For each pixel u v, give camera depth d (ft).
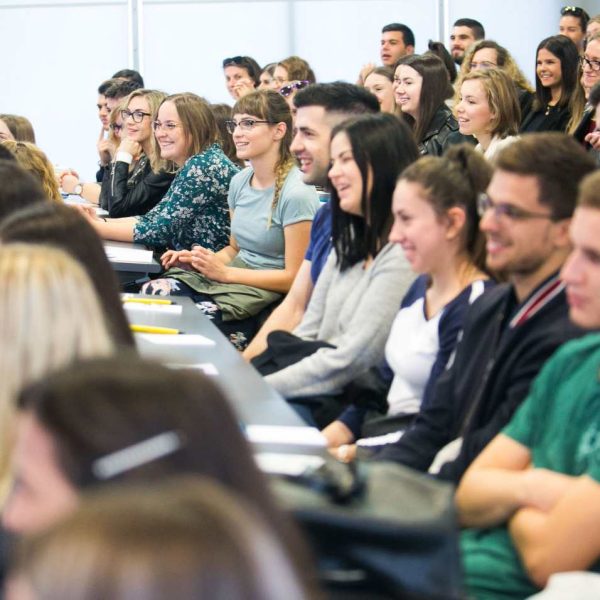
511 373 8.23
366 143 12.09
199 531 2.24
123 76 33.65
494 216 8.40
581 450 7.22
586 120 20.62
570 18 32.09
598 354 7.27
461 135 23.44
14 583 2.32
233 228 18.38
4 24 39.78
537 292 8.32
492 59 26.66
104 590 2.15
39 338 6.01
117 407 3.34
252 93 17.75
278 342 12.69
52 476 3.26
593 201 6.95
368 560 5.08
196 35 39.91
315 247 14.08
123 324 8.32
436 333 10.22
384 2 39.65
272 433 8.46
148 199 23.38
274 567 2.29
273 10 39.75
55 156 40.45
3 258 6.19
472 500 7.55
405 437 9.30
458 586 5.13
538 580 7.09
